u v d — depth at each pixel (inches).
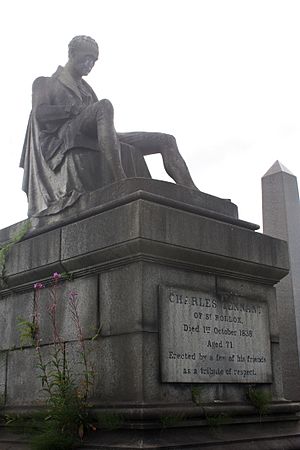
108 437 192.4
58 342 226.7
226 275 240.2
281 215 439.2
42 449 191.9
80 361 221.3
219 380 222.2
